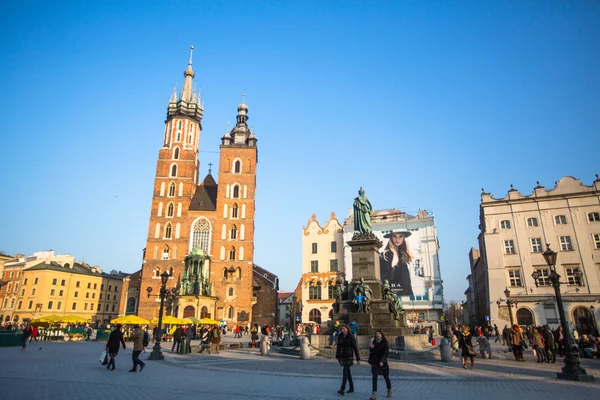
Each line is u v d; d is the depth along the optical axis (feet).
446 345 76.13
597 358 88.28
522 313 173.47
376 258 104.94
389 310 96.89
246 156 290.35
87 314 347.56
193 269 244.22
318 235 268.00
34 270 322.34
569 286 171.22
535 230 182.70
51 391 43.27
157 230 265.95
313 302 254.06
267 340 96.37
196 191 296.51
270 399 40.09
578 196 179.73
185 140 289.33
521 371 63.21
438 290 234.58
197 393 43.04
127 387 46.70
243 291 258.37
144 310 247.70
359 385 49.11
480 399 40.63
